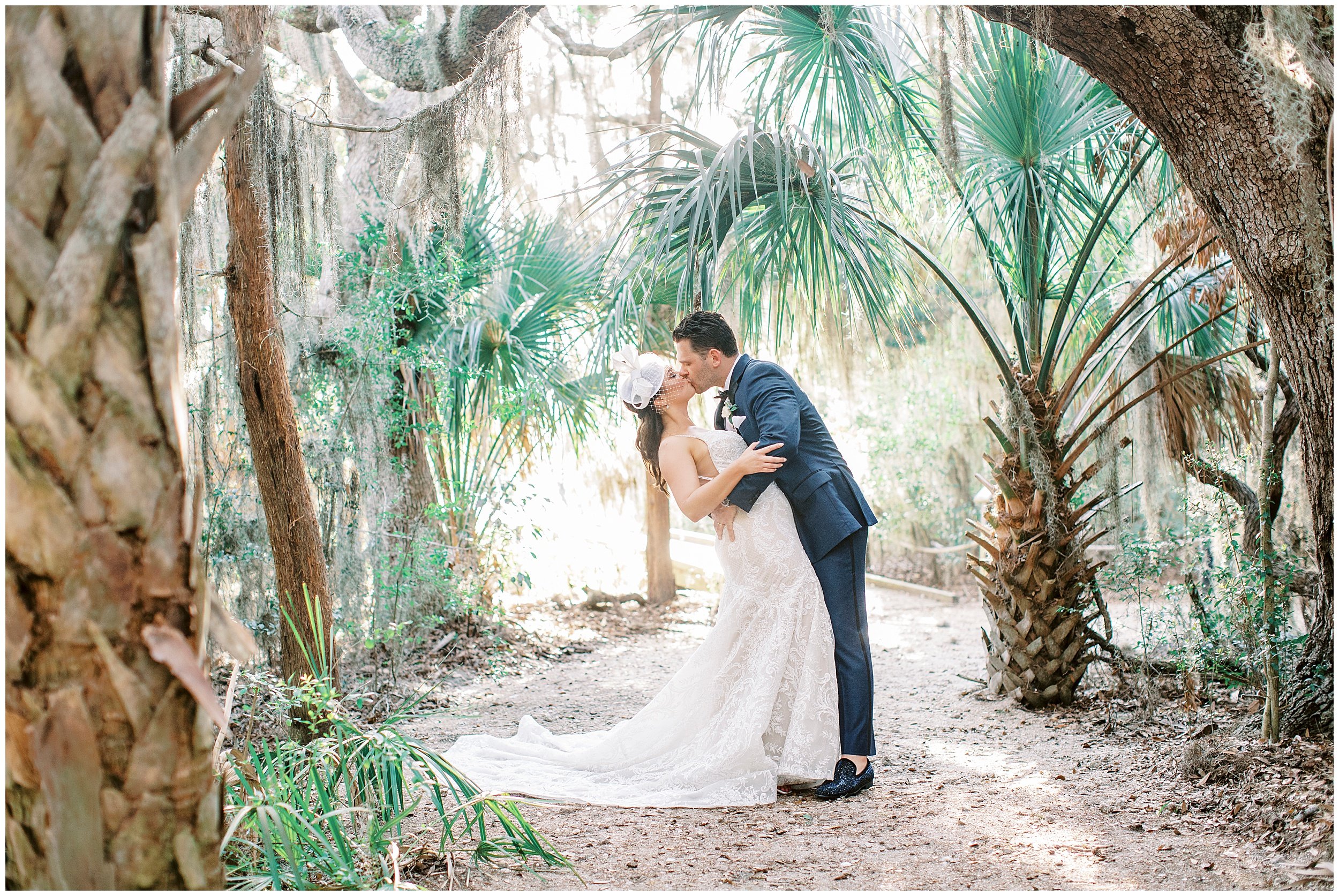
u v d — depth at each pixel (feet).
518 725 13.75
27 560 4.25
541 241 19.07
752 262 13.41
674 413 11.20
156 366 4.34
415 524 17.69
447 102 13.16
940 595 25.25
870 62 12.69
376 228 16.20
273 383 11.55
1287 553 11.46
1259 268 8.86
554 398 19.45
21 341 4.14
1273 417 11.12
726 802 9.80
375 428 15.67
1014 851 8.35
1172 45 8.45
